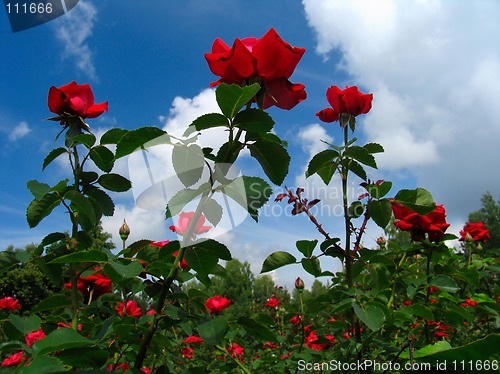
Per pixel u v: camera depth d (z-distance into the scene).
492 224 37.44
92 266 1.55
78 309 1.64
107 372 0.87
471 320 2.03
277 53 1.15
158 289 1.30
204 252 1.19
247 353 3.75
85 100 1.70
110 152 1.62
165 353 2.36
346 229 2.00
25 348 1.33
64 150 1.65
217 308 3.28
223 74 1.20
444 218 2.38
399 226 2.45
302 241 1.95
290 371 2.62
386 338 2.05
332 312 1.74
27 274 20.30
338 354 2.17
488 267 2.84
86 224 1.63
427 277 2.19
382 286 1.96
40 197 1.44
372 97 2.11
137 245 1.60
